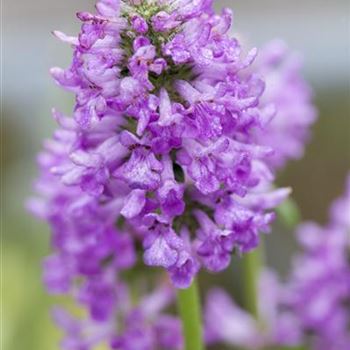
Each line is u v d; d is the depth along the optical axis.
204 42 0.33
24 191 0.54
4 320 0.48
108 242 0.37
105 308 0.39
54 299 0.49
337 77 0.71
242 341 0.46
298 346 0.46
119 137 0.33
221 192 0.33
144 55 0.32
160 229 0.33
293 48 0.76
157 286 0.41
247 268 0.44
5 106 0.66
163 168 0.33
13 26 0.80
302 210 0.60
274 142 0.43
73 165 0.34
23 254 0.50
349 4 0.81
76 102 0.33
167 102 0.33
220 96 0.33
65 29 0.77
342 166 0.61
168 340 0.40
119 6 0.33
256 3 0.82
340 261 0.46
